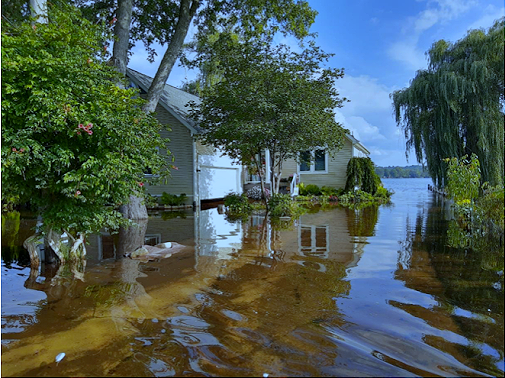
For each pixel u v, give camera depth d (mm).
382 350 2492
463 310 3145
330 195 17469
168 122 14547
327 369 2256
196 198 14312
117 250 6117
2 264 5137
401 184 44406
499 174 11414
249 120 11016
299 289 3836
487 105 11648
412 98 13375
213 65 17125
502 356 2381
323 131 11203
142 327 2939
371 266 4680
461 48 12523
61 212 4867
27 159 4160
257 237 7105
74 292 3861
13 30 4578
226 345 2600
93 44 5059
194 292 3812
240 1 12914
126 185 5074
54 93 4234
